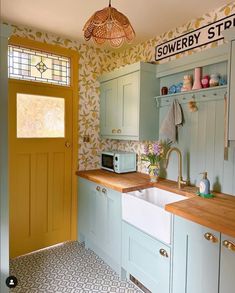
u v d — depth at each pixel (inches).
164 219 67.5
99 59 117.9
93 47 115.4
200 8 79.7
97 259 100.4
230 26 76.0
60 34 102.5
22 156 99.2
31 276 88.1
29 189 101.9
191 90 84.0
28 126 100.1
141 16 85.0
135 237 79.3
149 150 103.9
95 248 104.0
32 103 100.6
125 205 83.6
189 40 88.8
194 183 88.0
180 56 92.4
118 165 106.7
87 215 107.2
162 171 100.3
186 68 86.7
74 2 76.7
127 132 101.0
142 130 96.2
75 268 93.7
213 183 81.6
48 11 82.8
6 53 55.0
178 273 62.8
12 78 94.5
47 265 95.6
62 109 108.7
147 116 97.3
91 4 77.8
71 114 111.2
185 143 90.7
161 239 68.8
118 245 87.7
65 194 112.3
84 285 83.7
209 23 82.1
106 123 114.3
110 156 112.0
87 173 109.2
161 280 69.6
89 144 117.5
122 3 76.5
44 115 103.9
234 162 75.5
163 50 99.1
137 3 76.5
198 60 82.0
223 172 78.7
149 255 74.2
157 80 99.6
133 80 97.2
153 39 103.6
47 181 106.7
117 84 106.0
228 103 62.7
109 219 92.4
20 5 78.8
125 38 59.8
